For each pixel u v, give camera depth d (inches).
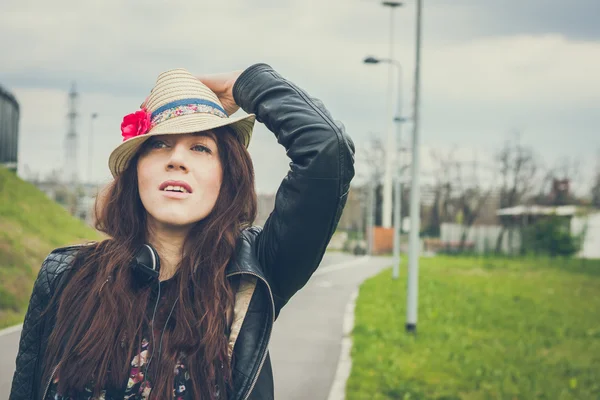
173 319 73.2
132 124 75.4
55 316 74.9
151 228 77.2
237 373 73.2
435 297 836.0
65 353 71.0
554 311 745.6
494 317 650.8
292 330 528.1
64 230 914.7
